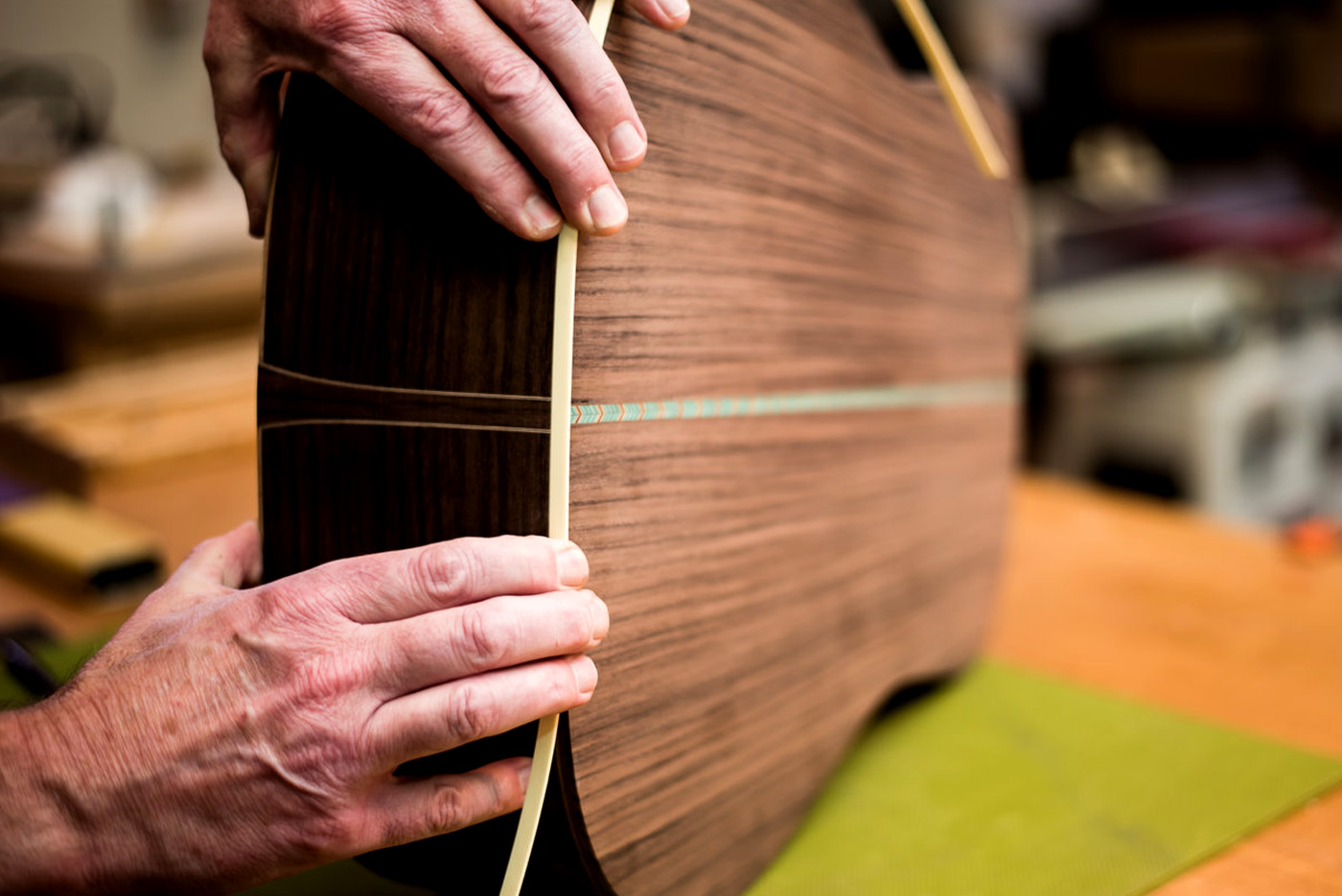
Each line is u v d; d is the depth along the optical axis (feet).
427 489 1.58
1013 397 2.98
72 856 1.43
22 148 6.21
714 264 1.76
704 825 1.83
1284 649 2.87
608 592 1.61
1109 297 5.03
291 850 1.44
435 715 1.40
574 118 1.46
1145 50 6.53
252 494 3.84
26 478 4.09
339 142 1.62
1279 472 5.41
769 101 1.87
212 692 1.42
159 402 4.40
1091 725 2.51
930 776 2.32
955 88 2.24
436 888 1.75
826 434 2.10
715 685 1.83
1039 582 3.31
